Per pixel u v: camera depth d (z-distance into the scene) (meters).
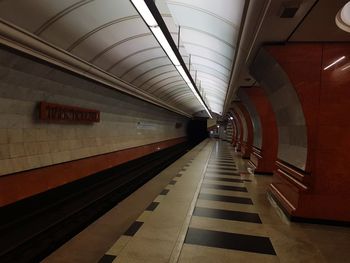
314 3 3.61
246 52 5.98
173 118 30.53
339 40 5.05
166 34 4.87
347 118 5.16
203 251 3.79
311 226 4.98
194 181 8.87
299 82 5.28
